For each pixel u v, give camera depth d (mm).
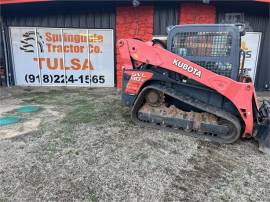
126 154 4113
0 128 5125
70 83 10039
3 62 9820
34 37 9648
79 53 9805
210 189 3264
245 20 9305
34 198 2971
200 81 4676
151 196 3076
